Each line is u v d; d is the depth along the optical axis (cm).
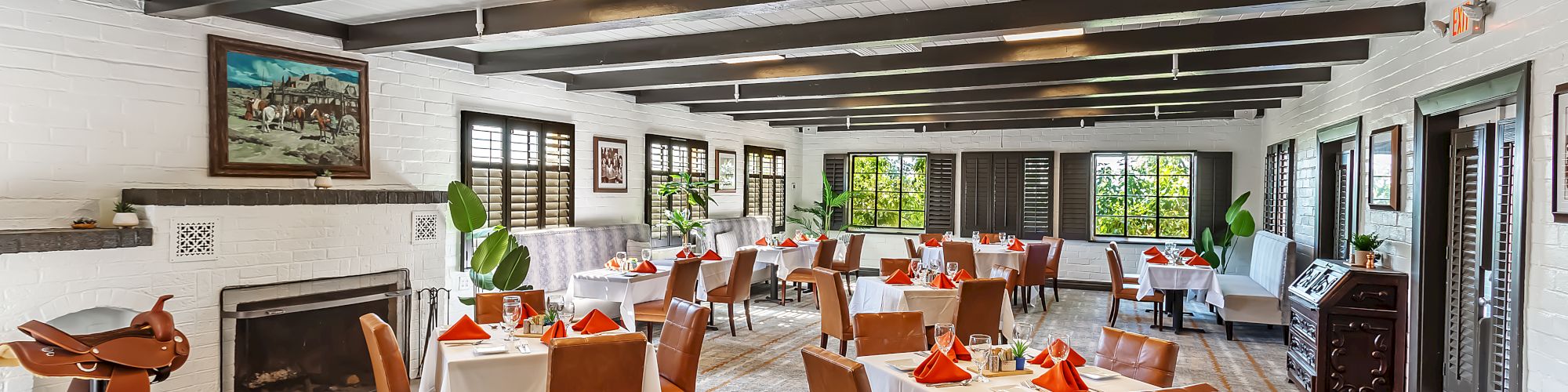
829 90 741
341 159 543
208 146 471
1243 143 1029
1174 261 776
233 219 455
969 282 550
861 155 1228
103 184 426
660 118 913
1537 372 348
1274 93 771
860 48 495
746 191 1095
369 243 529
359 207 522
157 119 447
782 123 1144
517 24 456
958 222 1168
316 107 525
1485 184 407
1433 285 454
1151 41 504
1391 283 482
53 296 387
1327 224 686
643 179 886
